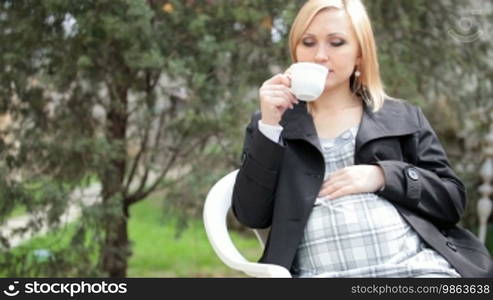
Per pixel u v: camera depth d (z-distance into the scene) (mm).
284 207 1821
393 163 1829
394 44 3588
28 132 3270
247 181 1846
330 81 1838
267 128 1801
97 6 3016
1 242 3311
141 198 3605
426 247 1814
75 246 3217
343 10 1850
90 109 3369
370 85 1945
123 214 3393
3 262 3291
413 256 1766
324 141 1893
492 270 1801
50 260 3230
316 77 1723
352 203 1786
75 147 3141
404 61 3648
